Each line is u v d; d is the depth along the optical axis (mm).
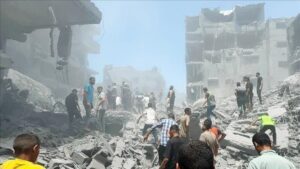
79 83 43500
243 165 9102
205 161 1799
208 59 48188
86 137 10859
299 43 32812
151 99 20234
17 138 2488
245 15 49469
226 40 48812
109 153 9133
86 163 8305
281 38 46438
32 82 24062
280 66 46000
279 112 14281
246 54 47219
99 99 12930
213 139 6512
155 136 10836
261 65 46562
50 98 24062
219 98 46312
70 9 17078
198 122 11633
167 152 5398
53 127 12555
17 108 15742
